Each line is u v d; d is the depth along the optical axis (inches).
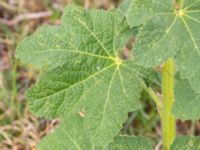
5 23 39.3
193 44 17.1
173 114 18.1
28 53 19.0
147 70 18.6
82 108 18.6
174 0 17.7
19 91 35.5
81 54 18.7
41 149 23.2
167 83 19.5
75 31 18.8
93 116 18.5
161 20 17.3
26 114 33.9
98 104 18.5
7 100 34.8
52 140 23.2
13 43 37.4
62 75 18.5
